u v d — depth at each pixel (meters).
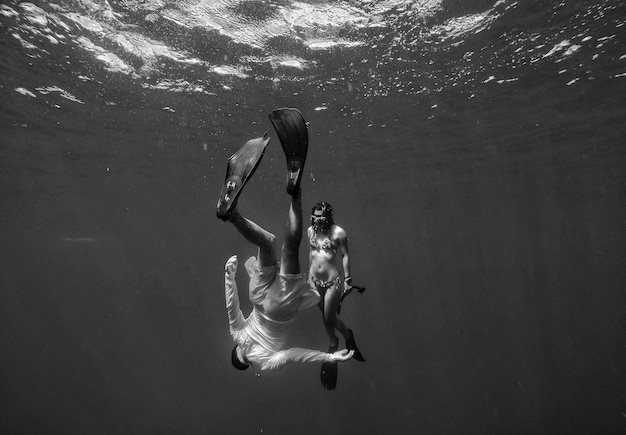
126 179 24.55
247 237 3.67
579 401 28.20
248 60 11.45
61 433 27.62
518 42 10.78
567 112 15.80
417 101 14.38
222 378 35.69
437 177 25.88
